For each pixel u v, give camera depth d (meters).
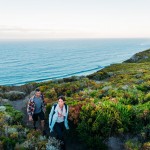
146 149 10.32
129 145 10.94
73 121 13.63
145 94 17.69
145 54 75.56
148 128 11.81
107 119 12.48
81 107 13.89
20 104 21.75
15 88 29.19
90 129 12.54
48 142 11.55
